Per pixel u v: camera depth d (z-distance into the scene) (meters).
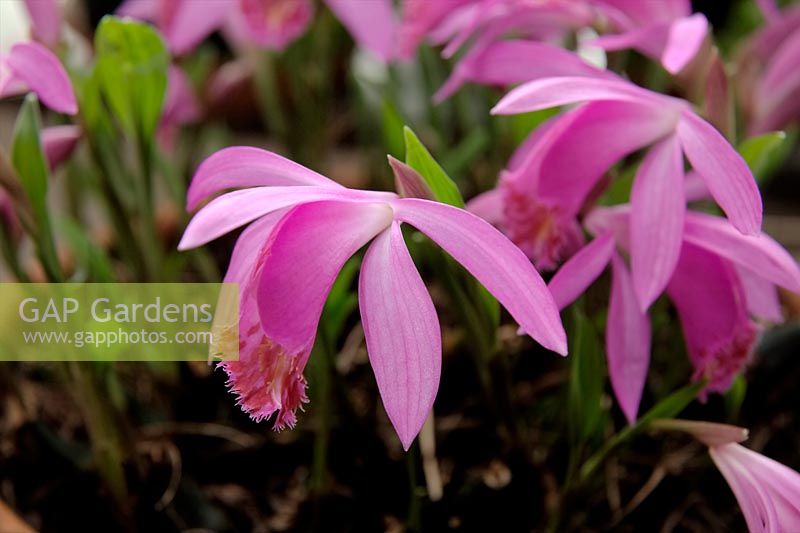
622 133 0.39
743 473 0.38
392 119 0.47
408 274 0.35
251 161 0.36
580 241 0.41
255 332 0.36
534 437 0.48
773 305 0.42
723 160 0.37
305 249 0.35
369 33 0.48
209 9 0.48
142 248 0.49
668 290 0.40
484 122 0.62
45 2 0.45
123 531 0.46
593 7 0.45
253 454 0.47
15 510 0.46
